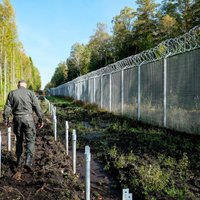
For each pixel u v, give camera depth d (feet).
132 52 229.86
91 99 107.86
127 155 32.07
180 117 45.34
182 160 27.89
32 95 27.37
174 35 158.81
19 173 24.67
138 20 208.44
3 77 135.33
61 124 61.41
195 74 41.45
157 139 41.01
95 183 24.85
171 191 21.65
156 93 52.90
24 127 26.89
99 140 42.29
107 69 84.02
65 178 24.70
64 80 442.91
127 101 67.21
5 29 131.13
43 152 33.58
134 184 22.77
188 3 163.02
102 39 311.47
